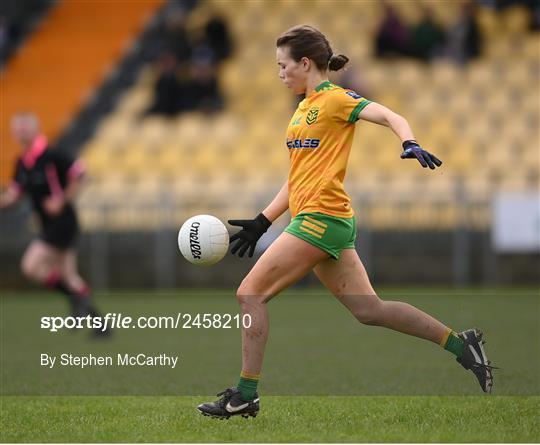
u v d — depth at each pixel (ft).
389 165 240.73
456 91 258.98
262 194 208.64
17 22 292.20
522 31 276.21
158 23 282.15
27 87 272.31
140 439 61.77
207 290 213.66
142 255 212.02
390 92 258.16
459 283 210.18
